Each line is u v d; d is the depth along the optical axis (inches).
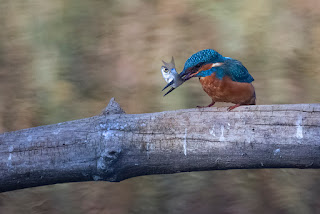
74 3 803.4
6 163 261.1
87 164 257.9
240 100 281.3
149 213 416.2
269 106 251.3
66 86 588.7
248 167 258.8
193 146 254.1
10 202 430.3
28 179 265.0
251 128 248.5
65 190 448.8
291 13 746.2
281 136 244.4
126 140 257.3
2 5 815.1
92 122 264.2
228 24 717.9
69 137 260.2
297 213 404.5
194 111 259.4
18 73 613.0
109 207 426.0
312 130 240.7
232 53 646.5
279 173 458.3
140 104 539.8
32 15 763.4
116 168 259.1
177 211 414.6
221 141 251.3
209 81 275.4
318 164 246.5
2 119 520.7
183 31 709.3
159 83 583.2
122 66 633.0
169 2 801.6
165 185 450.0
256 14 748.0
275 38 676.7
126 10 792.9
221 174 461.1
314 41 658.8
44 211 419.2
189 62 275.1
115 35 714.8
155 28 727.7
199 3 797.2
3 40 703.7
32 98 563.2
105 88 579.2
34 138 262.8
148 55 646.5
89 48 671.8
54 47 684.1
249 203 418.9
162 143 256.2
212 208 418.3
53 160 259.4
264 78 580.7
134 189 446.9
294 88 551.5
